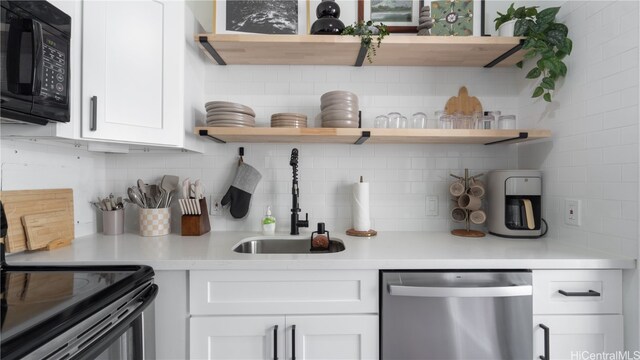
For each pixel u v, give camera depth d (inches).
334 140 61.2
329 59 61.5
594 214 47.6
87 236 58.7
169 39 49.4
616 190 44.0
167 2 49.3
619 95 43.5
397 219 65.4
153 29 47.9
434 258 42.9
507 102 65.2
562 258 42.6
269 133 53.2
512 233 57.6
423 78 65.3
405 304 41.7
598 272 42.6
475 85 65.3
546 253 45.6
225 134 53.5
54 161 51.7
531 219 56.6
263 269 41.8
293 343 41.3
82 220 58.1
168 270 42.0
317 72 64.9
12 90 33.6
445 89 65.4
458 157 65.5
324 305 42.2
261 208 65.1
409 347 41.6
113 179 64.2
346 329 42.1
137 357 36.6
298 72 64.8
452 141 62.3
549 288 42.5
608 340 42.3
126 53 45.4
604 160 45.8
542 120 58.5
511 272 42.4
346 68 64.9
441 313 41.4
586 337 42.4
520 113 64.6
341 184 65.2
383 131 53.6
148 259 41.9
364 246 50.9
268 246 60.8
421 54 58.9
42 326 23.4
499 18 58.4
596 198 47.2
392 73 65.1
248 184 63.5
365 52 57.5
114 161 64.3
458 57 60.4
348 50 57.2
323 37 53.3
